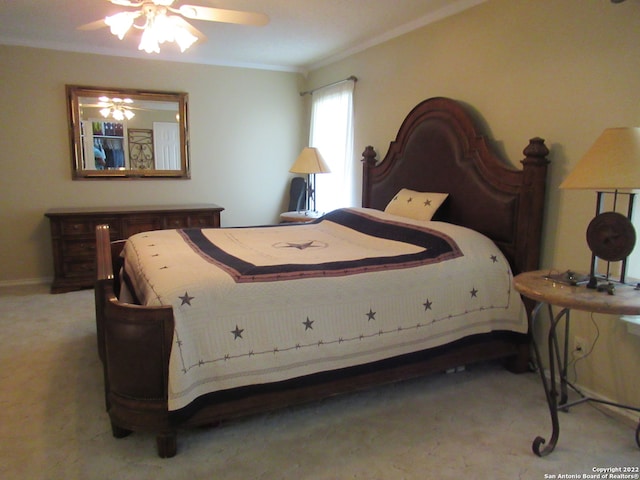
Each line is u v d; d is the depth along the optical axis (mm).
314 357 2109
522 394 2475
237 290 1972
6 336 3207
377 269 2297
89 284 4422
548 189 2617
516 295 2623
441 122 3258
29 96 4441
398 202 3443
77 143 4668
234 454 1924
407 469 1845
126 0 2311
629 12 2168
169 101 4992
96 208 4664
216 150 5281
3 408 2266
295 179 5523
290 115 5582
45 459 1870
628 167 1765
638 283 1967
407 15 3436
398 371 2352
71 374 2645
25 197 4562
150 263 2303
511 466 1874
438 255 2506
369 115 4305
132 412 1857
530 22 2676
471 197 3010
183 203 5223
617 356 2309
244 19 2521
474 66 3088
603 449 1996
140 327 1790
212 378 1916
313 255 2590
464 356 2541
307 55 4773
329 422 2180
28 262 4641
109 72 4707
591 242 1969
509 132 2850
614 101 2260
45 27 3873
